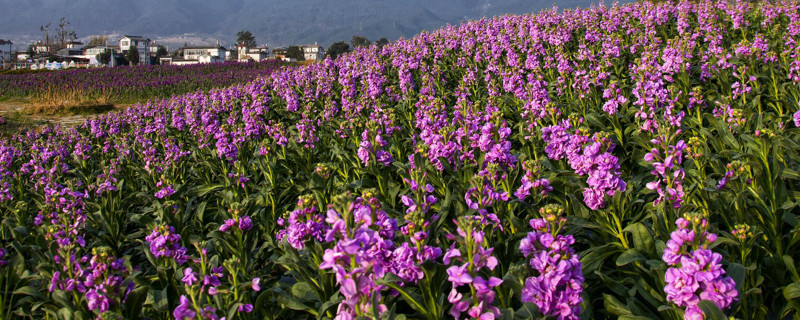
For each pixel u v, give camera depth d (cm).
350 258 248
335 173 642
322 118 963
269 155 668
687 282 242
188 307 298
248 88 1390
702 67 791
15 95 3203
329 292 354
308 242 357
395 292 309
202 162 727
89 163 962
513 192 437
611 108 591
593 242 399
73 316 338
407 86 1064
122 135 1148
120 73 4147
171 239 379
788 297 305
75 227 464
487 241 345
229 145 694
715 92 729
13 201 724
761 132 373
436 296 291
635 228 337
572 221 386
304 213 361
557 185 436
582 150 431
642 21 1384
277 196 602
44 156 907
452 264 311
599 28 1395
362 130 725
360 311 259
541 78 789
